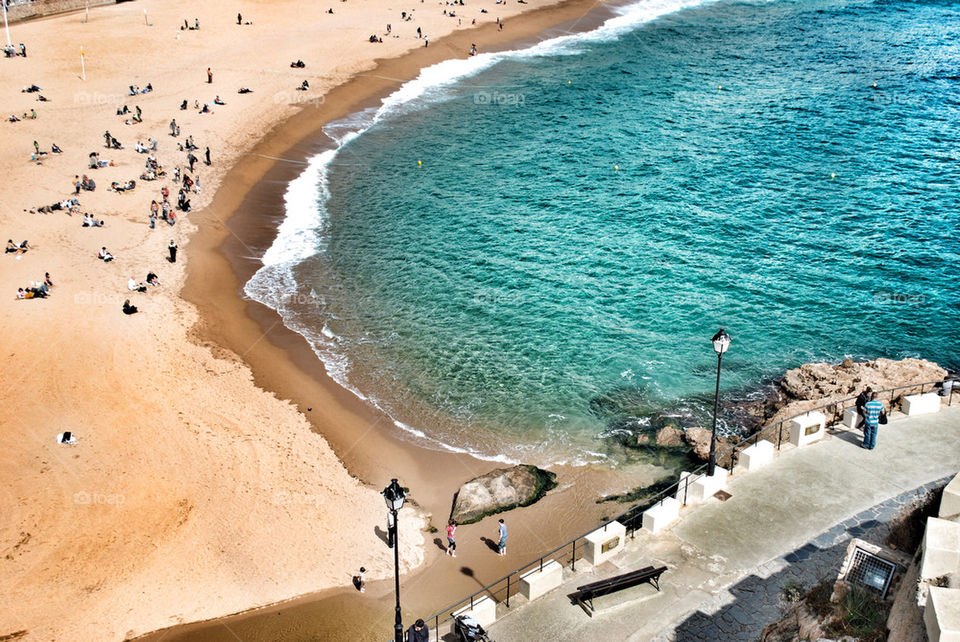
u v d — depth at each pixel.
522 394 38.91
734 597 21.44
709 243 54.03
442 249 54.22
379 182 65.06
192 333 43.88
